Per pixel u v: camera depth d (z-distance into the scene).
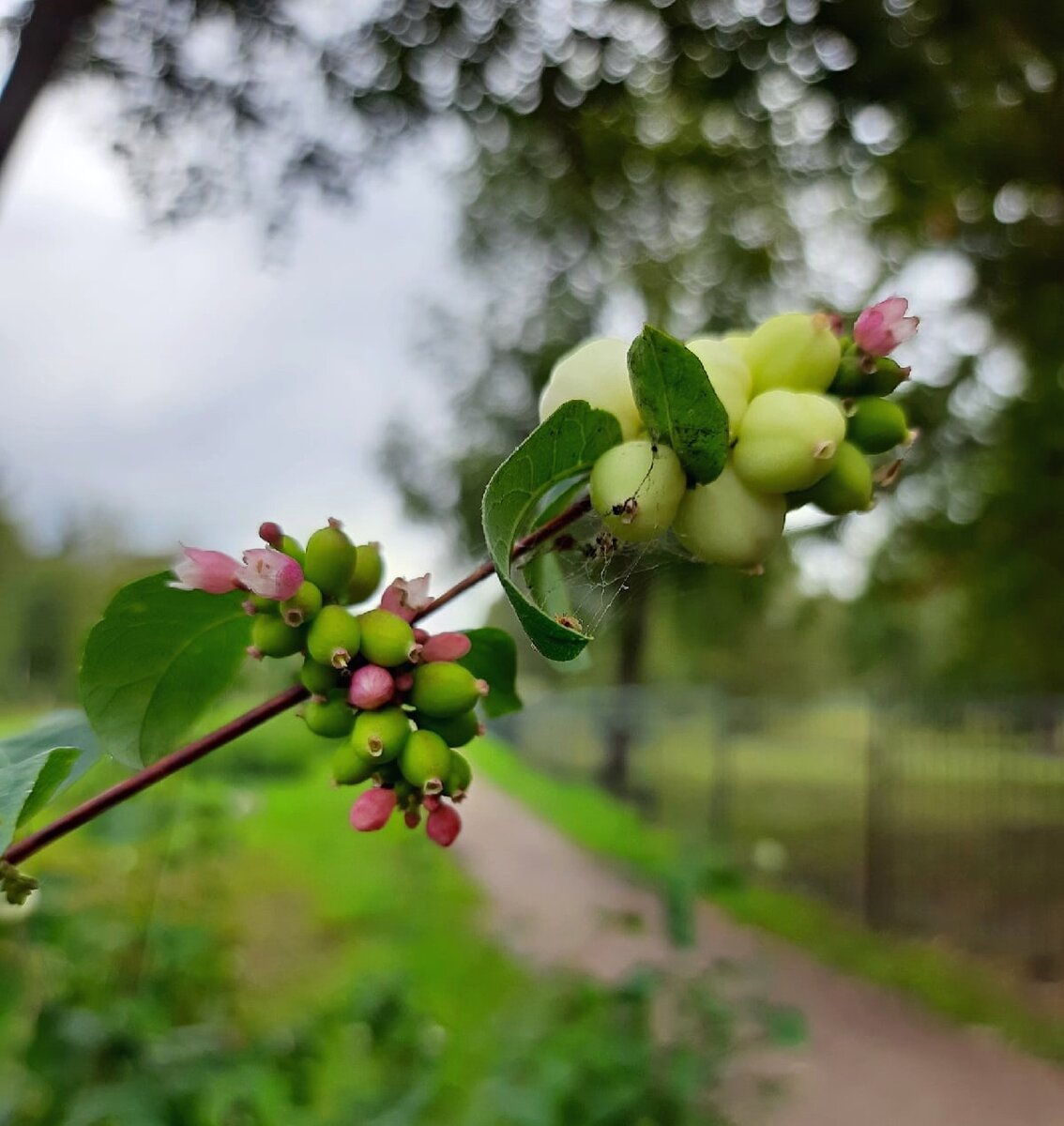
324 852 11.46
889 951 10.04
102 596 10.70
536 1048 3.44
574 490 1.43
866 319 1.44
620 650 25.42
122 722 1.48
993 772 14.82
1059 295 10.23
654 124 8.36
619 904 11.29
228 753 5.83
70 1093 2.88
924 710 13.05
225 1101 2.77
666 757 24.95
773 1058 7.09
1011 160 8.35
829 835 15.70
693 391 1.25
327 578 1.36
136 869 4.74
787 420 1.32
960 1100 6.64
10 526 26.97
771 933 10.65
